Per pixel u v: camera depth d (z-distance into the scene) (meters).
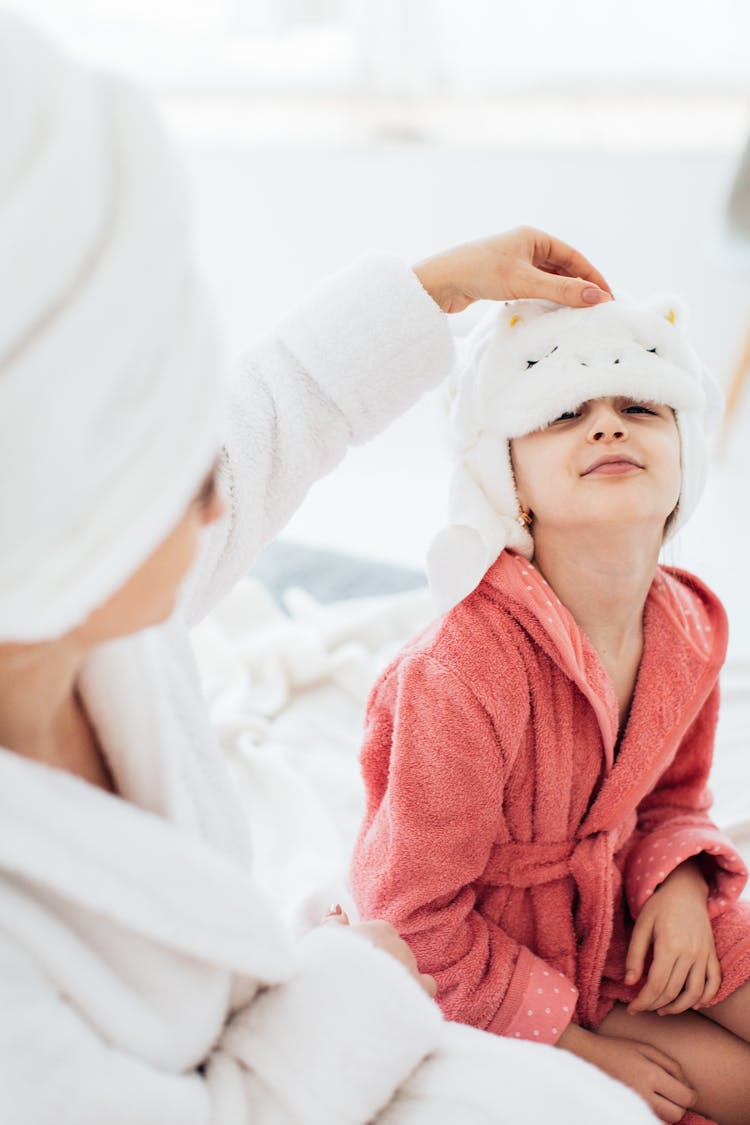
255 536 0.72
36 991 0.48
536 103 2.90
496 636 0.80
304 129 2.76
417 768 0.78
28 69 0.37
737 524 1.79
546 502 0.78
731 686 1.28
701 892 0.87
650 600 0.85
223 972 0.56
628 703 0.86
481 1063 0.60
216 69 2.91
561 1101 0.58
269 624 1.42
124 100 0.39
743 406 2.12
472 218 2.60
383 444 2.10
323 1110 0.55
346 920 0.80
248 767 1.16
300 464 0.73
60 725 0.54
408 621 1.41
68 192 0.36
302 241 2.60
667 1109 0.79
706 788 0.93
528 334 0.77
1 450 0.36
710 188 2.60
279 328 0.74
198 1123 0.53
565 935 0.85
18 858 0.46
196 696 0.65
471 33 2.80
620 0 2.75
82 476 0.38
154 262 0.38
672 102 2.89
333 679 1.31
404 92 2.88
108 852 0.49
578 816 0.85
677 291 2.43
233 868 0.54
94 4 2.77
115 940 0.52
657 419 0.78
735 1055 0.83
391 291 0.72
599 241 2.55
